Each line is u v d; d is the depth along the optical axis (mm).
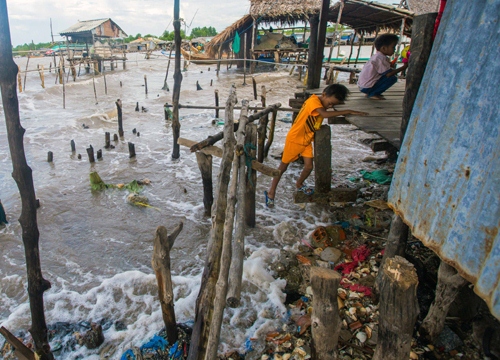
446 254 2115
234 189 3219
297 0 20875
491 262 1730
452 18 2307
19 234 5324
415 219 2510
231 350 3260
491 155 1780
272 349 3240
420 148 2516
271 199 5910
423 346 2984
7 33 2146
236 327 3531
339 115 5043
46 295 4074
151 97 16953
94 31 32406
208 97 17250
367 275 4039
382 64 6453
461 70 2096
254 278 4141
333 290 1910
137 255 4879
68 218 5758
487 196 1780
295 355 3127
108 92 18016
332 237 4848
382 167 7637
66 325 3641
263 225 5391
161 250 2732
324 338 2031
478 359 2850
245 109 5535
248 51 28328
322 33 7324
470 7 2096
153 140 10109
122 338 3449
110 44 32969
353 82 15695
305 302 3797
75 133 10586
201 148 4934
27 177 2430
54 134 10344
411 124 2723
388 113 5406
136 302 3977
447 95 2225
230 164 3822
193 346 2316
